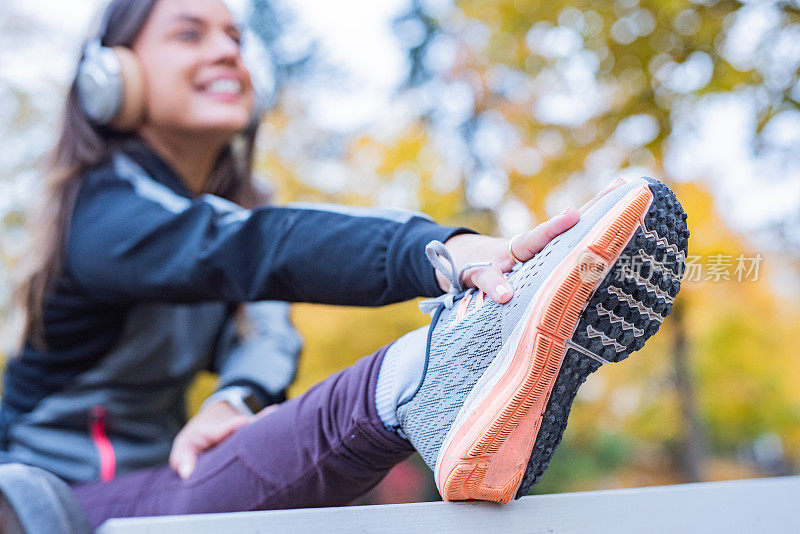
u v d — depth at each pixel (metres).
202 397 5.79
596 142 4.48
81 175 1.39
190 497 1.12
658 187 0.77
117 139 1.46
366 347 6.48
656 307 0.80
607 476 10.95
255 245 1.05
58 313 1.35
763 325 7.64
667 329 6.80
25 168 5.58
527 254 0.84
